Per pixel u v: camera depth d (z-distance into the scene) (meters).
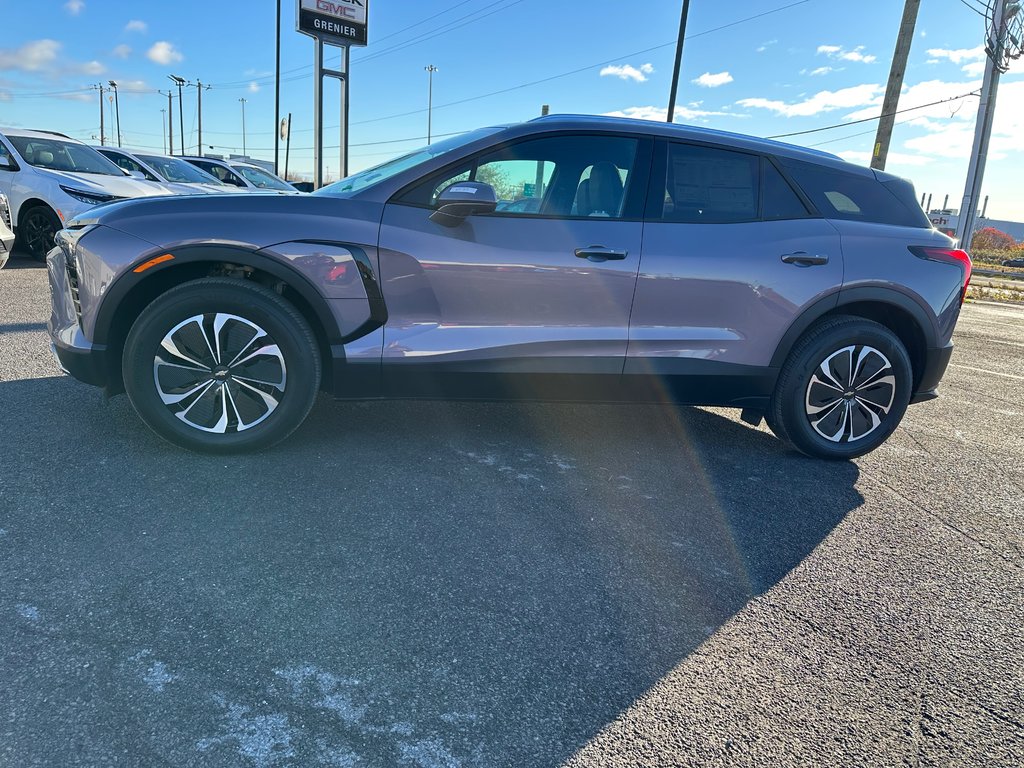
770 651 2.06
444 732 1.66
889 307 3.58
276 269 2.96
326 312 3.04
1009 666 2.07
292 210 3.01
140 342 2.94
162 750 1.54
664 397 3.44
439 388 3.22
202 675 1.78
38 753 1.51
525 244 3.14
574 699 1.81
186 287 2.94
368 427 3.70
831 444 3.65
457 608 2.15
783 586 2.43
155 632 1.93
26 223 8.70
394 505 2.81
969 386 5.99
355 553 2.42
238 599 2.11
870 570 2.58
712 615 2.23
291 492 2.85
